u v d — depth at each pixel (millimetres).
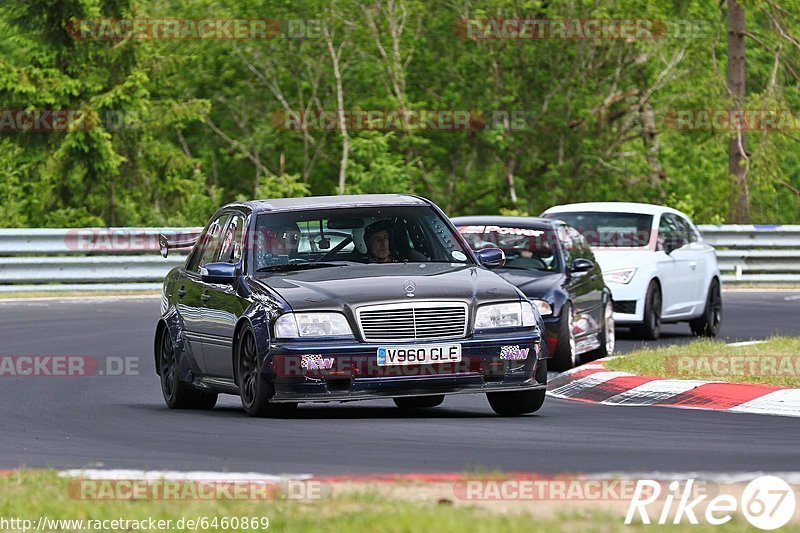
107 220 105438
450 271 32344
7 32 105438
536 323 31625
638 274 54688
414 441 27188
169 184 108062
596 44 112812
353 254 33281
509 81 115625
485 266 34688
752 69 115812
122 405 36406
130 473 23016
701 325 59062
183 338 35438
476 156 117688
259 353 30656
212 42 111562
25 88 99500
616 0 110062
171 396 36062
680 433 28438
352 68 112312
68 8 101812
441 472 23016
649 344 53344
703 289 58875
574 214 58188
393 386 30297
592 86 116625
